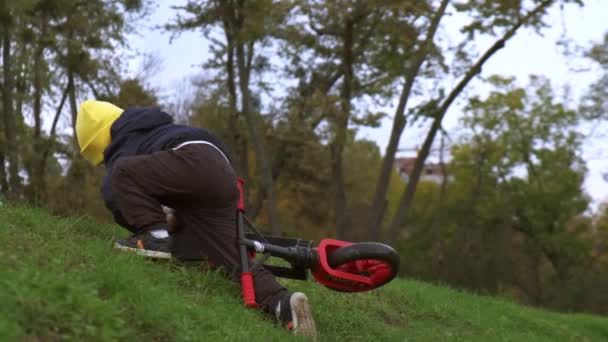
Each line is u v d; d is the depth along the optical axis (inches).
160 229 190.4
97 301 134.3
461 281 1747.0
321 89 1163.9
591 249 1712.6
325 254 197.8
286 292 185.8
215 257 192.7
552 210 1736.0
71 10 1067.9
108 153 199.9
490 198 1807.3
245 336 157.2
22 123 1107.3
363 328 230.5
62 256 161.3
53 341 122.3
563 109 1728.6
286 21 1086.4
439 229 1846.7
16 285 127.9
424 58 1021.2
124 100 1112.2
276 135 1153.4
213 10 1063.0
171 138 191.3
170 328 145.5
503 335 323.3
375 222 1079.0
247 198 1226.0
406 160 2721.5
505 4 947.3
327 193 1390.3
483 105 1070.4
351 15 1031.0
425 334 270.4
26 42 1048.8
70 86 1099.3
